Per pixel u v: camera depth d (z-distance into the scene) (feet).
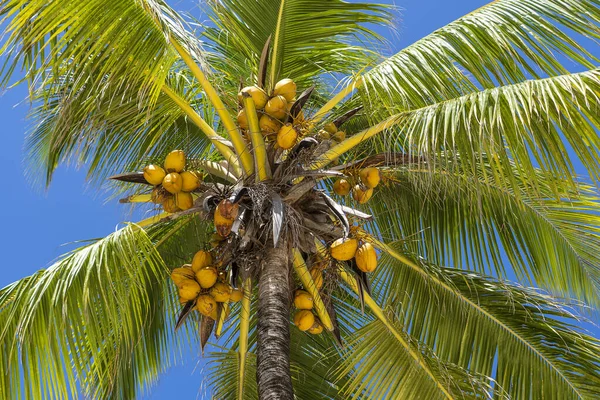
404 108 18.53
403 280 23.27
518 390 21.34
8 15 16.12
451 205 23.77
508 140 16.35
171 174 18.38
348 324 24.30
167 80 21.61
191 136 24.62
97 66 18.22
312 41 23.36
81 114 21.24
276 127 18.30
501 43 18.25
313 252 19.01
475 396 20.49
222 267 18.48
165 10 17.63
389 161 19.57
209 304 17.99
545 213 22.95
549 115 16.11
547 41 18.12
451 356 22.26
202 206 18.38
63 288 17.62
